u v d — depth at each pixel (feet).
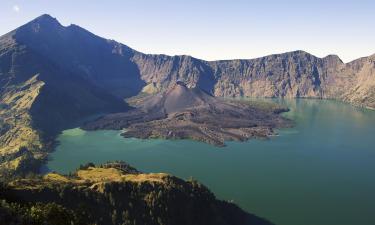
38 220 373.20
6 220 348.79
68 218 418.72
